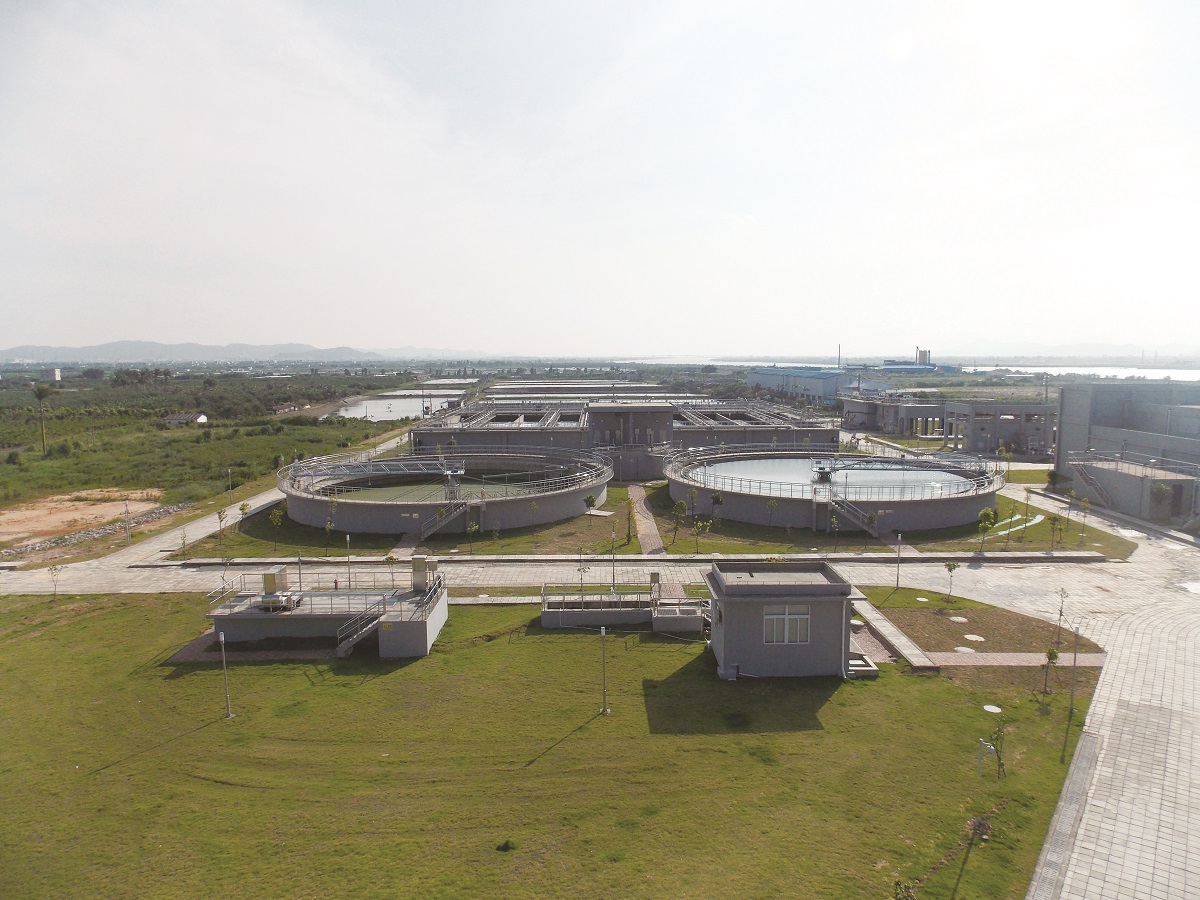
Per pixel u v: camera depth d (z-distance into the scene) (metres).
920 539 44.38
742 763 20.09
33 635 30.06
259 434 108.31
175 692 24.72
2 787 19.31
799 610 25.42
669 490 59.19
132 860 16.48
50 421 120.06
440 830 17.45
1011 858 16.34
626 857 16.44
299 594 30.62
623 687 24.77
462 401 120.31
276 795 18.92
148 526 50.06
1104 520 49.75
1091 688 24.45
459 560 40.03
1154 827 17.41
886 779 19.33
